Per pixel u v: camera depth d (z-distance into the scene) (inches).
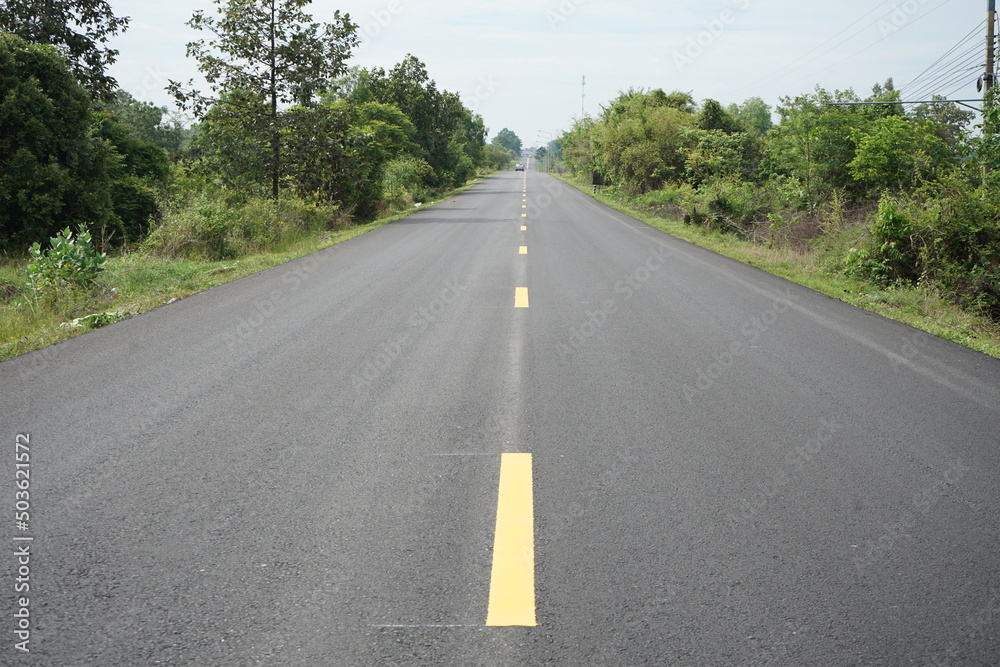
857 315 367.6
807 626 109.7
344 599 117.1
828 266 534.3
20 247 626.5
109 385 238.5
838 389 236.1
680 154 1546.5
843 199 759.1
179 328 329.1
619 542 135.2
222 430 195.9
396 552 131.9
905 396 229.0
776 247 706.8
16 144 634.8
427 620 111.3
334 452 180.5
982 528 141.6
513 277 490.0
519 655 102.9
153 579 122.9
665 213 1152.8
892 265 486.3
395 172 1685.5
